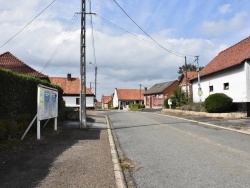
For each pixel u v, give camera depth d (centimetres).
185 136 1466
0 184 661
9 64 3172
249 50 2542
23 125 1302
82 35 1886
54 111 1617
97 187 661
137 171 826
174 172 802
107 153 1038
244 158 955
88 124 2152
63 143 1242
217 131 1658
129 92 9338
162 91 6656
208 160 932
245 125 1869
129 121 2433
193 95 3588
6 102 1206
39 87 1310
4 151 1009
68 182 693
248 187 664
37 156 959
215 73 2959
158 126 1955
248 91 2384
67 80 6325
